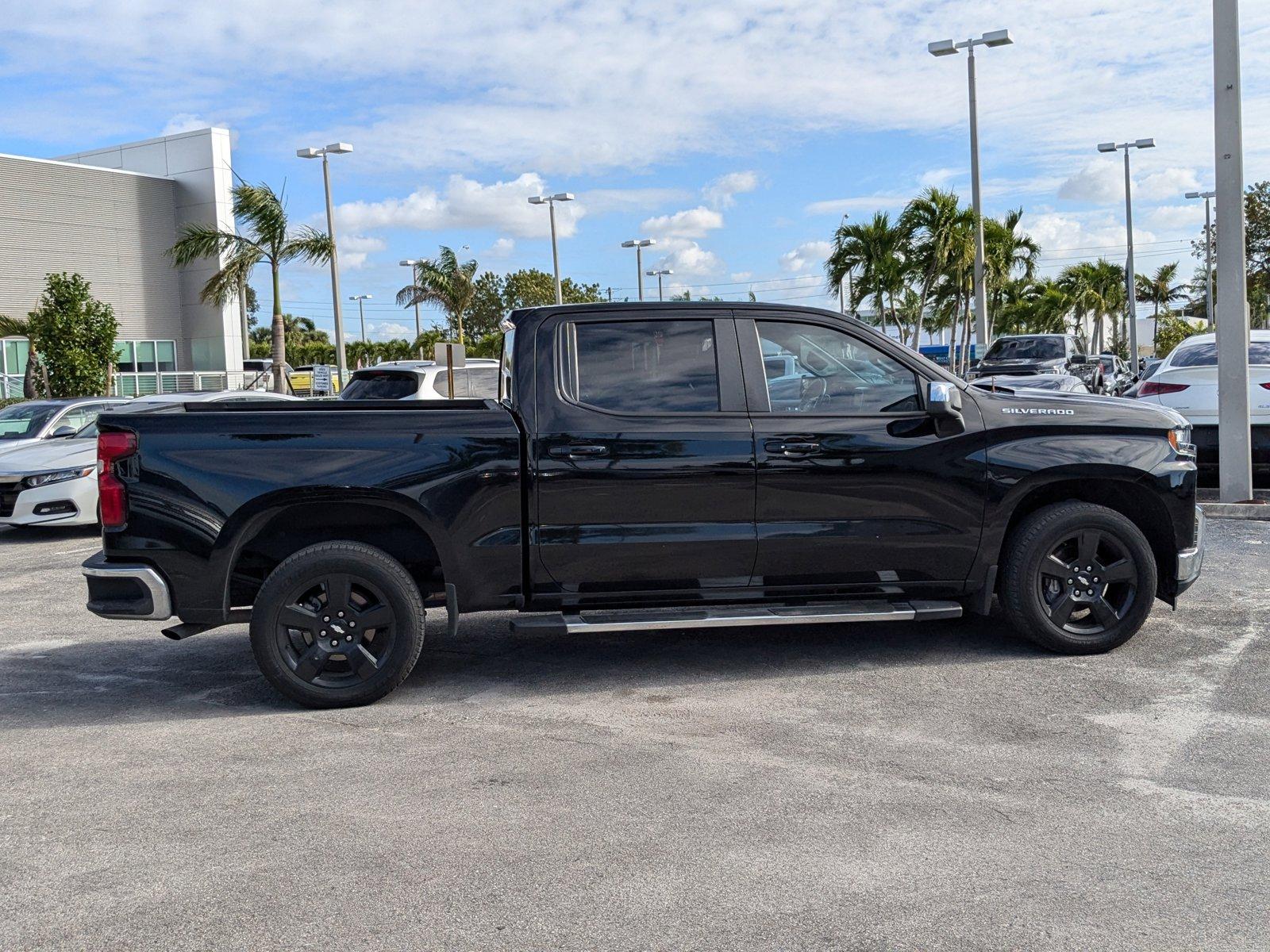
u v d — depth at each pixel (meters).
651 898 3.21
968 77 26.45
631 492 5.31
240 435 5.12
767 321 5.57
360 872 3.43
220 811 3.96
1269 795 3.88
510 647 6.36
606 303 5.53
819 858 3.45
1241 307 10.52
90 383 28.08
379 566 5.16
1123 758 4.28
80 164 44.31
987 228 31.38
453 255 38.56
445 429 5.23
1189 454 5.81
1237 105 10.38
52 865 3.53
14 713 5.30
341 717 5.09
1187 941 2.91
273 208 25.83
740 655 6.00
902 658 5.84
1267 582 7.48
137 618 5.12
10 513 11.43
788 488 5.40
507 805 3.95
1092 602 5.73
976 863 3.40
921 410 5.60
